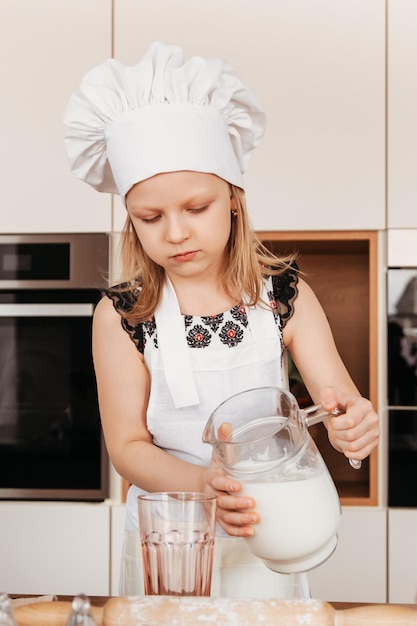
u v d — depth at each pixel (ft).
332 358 3.99
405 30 7.29
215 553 3.60
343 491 7.85
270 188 7.38
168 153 3.39
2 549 7.41
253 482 2.89
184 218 3.43
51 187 7.50
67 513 7.39
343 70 7.32
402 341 7.31
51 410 7.55
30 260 7.55
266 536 2.90
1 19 7.48
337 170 7.34
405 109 7.29
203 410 3.86
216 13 7.34
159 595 2.64
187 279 3.91
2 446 7.57
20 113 7.49
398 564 7.19
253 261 3.90
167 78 3.51
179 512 2.64
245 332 3.94
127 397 3.90
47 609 2.58
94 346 4.02
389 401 7.29
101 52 7.42
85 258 7.50
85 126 3.70
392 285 7.32
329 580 7.23
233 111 3.79
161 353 3.84
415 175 7.29
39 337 7.57
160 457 3.63
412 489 7.24
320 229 7.37
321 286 8.82
